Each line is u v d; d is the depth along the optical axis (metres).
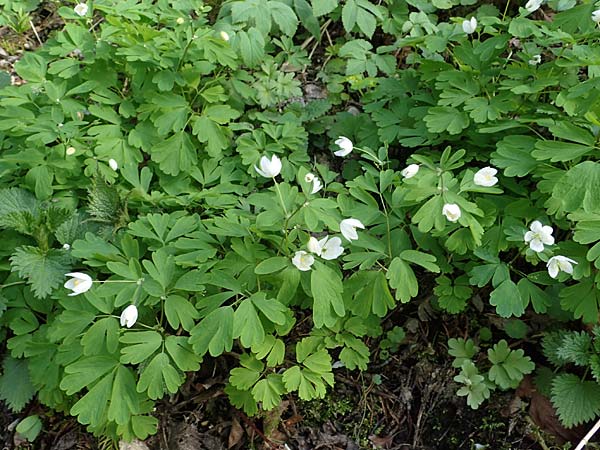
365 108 0.47
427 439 0.36
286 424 0.37
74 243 0.35
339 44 0.56
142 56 0.43
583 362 0.34
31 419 0.37
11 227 0.37
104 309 0.33
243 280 0.34
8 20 0.57
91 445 0.36
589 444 0.34
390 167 0.45
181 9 0.50
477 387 0.36
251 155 0.44
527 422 0.35
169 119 0.43
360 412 0.38
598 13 0.39
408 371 0.39
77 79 0.45
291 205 0.35
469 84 0.42
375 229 0.37
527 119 0.38
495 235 0.36
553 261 0.33
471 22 0.42
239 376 0.34
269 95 0.50
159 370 0.31
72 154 0.41
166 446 0.36
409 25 0.52
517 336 0.38
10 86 0.44
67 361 0.33
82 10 0.47
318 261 0.33
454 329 0.40
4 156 0.40
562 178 0.33
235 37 0.48
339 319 0.36
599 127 0.36
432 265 0.34
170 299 0.33
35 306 0.36
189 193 0.42
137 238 0.38
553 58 0.48
